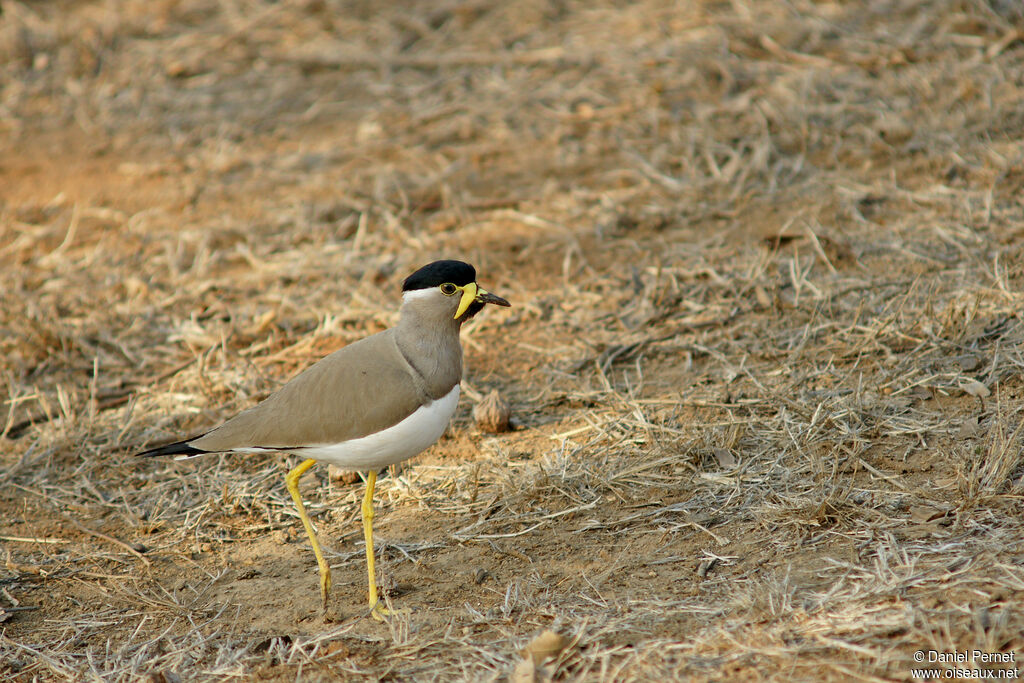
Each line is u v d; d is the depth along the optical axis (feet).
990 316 35.17
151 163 61.16
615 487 29.84
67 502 32.86
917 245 41.60
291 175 57.21
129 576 28.81
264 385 37.96
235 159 59.88
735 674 20.03
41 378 40.86
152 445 35.55
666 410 33.73
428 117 61.67
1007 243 40.45
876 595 22.15
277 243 50.08
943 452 28.22
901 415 30.73
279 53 72.95
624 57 64.23
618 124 57.21
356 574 27.84
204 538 30.50
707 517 27.55
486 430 34.40
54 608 27.58
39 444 35.96
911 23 62.18
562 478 30.32
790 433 30.63
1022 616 20.18
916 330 35.27
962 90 53.42
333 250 48.73
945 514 25.31
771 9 66.18
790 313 38.63
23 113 69.82
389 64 69.15
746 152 52.24
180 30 78.43
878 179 47.65
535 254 46.37
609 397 34.88
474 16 74.28
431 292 25.85
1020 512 24.58
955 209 43.88
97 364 40.06
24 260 50.44
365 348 26.40
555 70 64.85
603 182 52.16
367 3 78.28
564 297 42.60
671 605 23.62
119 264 49.39
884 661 19.51
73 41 77.46
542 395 36.19
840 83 56.44
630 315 40.65
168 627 26.18
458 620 24.85
